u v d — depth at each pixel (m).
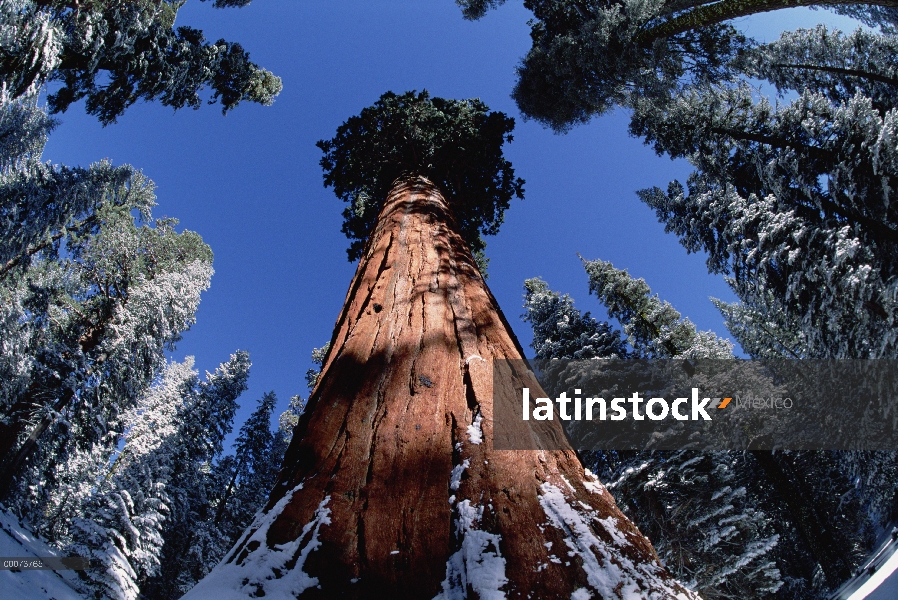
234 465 29.11
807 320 10.31
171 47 15.12
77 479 21.80
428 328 2.23
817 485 14.91
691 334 16.14
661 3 11.98
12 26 10.37
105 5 12.48
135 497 16.02
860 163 9.66
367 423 1.59
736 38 12.19
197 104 17.33
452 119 13.94
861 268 8.76
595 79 14.40
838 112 10.44
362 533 1.12
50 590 9.95
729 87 13.05
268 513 1.23
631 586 0.96
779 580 9.20
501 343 2.17
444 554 1.07
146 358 19.42
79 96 14.52
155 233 21.84
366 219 14.71
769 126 12.09
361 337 2.21
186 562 22.34
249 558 1.04
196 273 21.89
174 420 26.27
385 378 1.84
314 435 1.54
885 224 9.52
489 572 0.97
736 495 10.00
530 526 1.10
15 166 14.23
